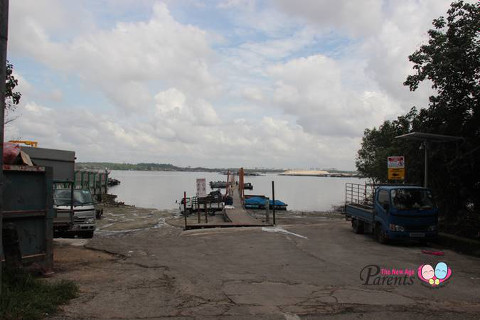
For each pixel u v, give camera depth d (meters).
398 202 13.42
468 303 6.57
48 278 7.35
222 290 7.04
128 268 8.79
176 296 6.54
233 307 6.02
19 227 7.12
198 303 6.19
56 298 5.82
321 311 5.91
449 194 15.85
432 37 16.11
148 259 10.05
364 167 45.06
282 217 34.03
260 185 130.75
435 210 13.38
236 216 27.39
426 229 13.21
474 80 14.92
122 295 6.45
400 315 5.80
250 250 12.22
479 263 10.41
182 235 16.80
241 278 8.09
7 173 6.93
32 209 7.32
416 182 17.77
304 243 13.88
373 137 44.12
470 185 14.99
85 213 16.22
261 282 7.77
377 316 5.72
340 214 39.78
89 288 6.79
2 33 5.43
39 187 7.47
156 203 57.62
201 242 13.97
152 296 6.48
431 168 16.38
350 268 9.38
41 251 7.52
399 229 13.18
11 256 6.45
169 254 11.07
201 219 31.22
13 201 7.00
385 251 12.23
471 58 14.61
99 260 9.66
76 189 17.03
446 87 15.39
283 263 9.98
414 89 16.44
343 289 7.30
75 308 5.65
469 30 14.77
